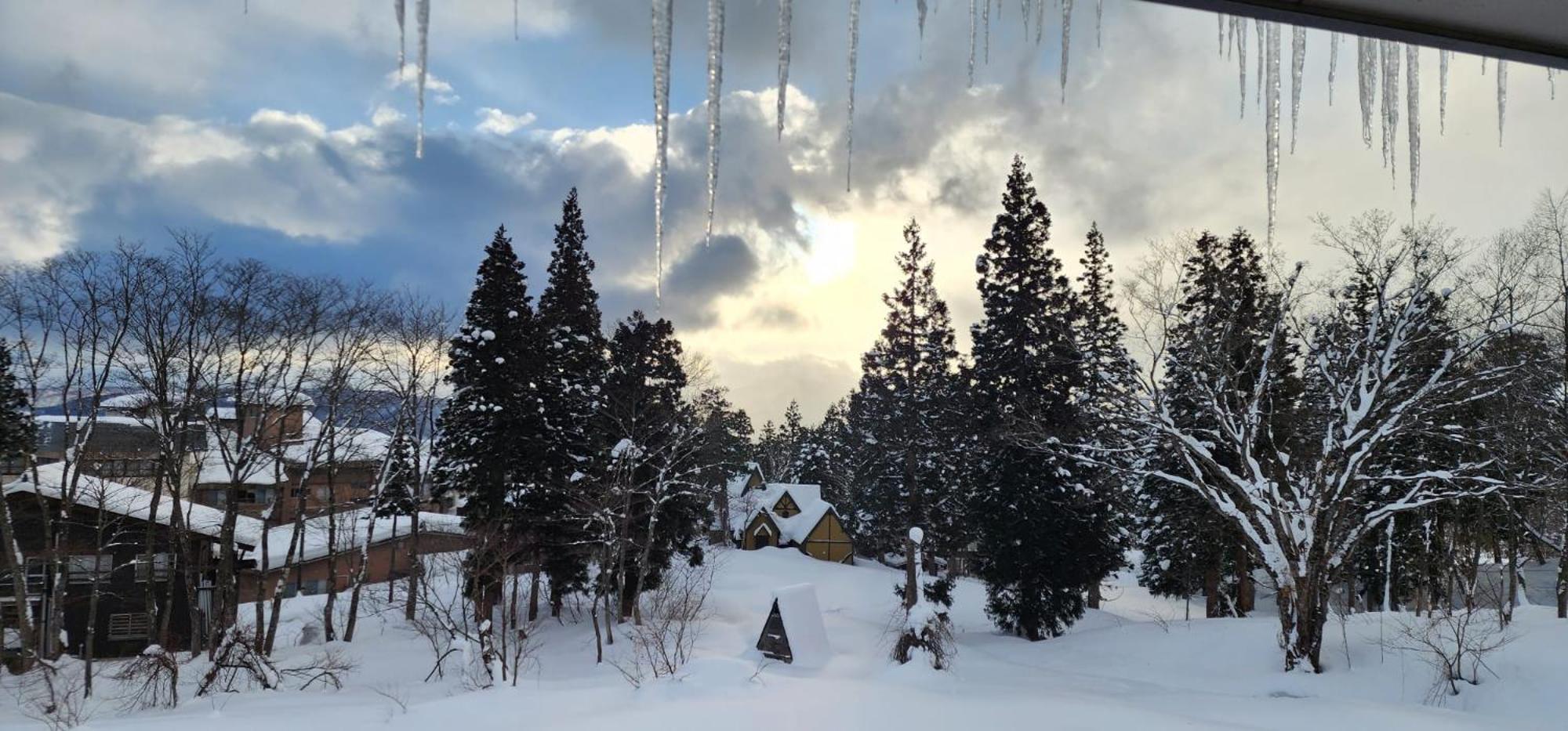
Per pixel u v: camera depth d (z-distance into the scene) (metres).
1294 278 25.39
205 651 34.97
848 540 70.88
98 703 23.77
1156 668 27.16
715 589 45.38
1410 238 23.34
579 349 39.28
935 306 50.91
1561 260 24.91
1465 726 17.62
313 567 49.81
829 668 26.95
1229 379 27.70
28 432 29.28
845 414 92.50
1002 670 27.23
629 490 34.53
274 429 39.88
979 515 37.44
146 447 34.91
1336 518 23.91
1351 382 25.52
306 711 20.42
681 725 18.41
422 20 4.41
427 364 36.41
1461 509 30.80
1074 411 35.41
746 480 102.38
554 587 38.12
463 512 35.62
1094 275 43.22
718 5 4.75
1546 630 23.02
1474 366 25.20
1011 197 37.78
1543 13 3.52
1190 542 39.34
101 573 34.59
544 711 19.70
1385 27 3.67
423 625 31.97
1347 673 22.89
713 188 5.26
